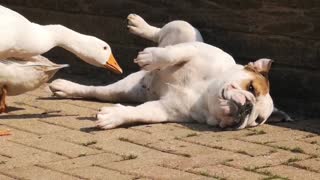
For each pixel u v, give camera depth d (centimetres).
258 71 1052
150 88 1119
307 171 877
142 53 1074
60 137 967
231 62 1080
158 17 1280
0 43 995
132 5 1297
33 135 973
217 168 871
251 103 1016
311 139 1016
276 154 935
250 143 978
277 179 842
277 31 1180
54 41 1059
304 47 1161
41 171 841
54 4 1372
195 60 1074
